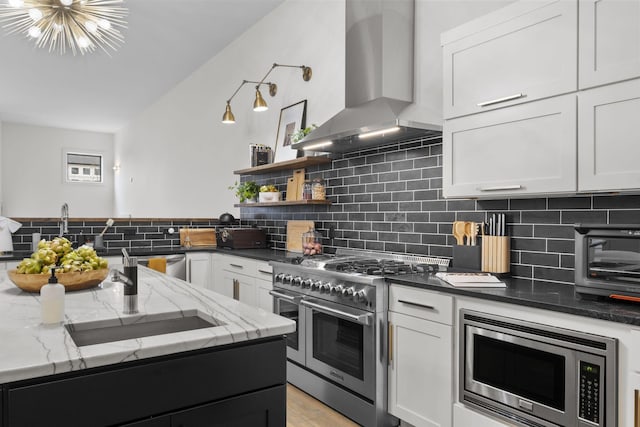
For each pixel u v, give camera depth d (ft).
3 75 21.38
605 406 5.06
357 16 10.64
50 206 33.99
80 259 6.63
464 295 6.56
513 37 6.89
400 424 8.19
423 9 10.19
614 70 5.71
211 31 16.90
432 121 8.77
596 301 5.67
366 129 8.89
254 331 4.38
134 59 19.57
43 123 32.71
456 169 7.79
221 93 18.88
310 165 13.14
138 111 28.94
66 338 4.07
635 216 6.57
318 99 13.21
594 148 5.95
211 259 14.97
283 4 14.83
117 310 5.29
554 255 7.54
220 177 19.01
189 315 5.41
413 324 7.48
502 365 6.17
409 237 10.11
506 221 8.22
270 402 4.52
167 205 24.86
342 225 12.07
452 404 6.86
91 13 8.44
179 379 3.96
